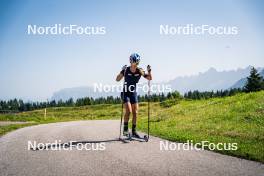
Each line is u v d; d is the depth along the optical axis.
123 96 10.35
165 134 11.99
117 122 22.39
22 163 6.87
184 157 7.44
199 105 24.45
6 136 11.55
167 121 18.98
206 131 12.72
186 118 18.80
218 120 15.95
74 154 7.85
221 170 6.16
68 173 6.02
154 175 5.84
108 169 6.30
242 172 5.99
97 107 115.19
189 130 13.41
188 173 5.95
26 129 14.80
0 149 8.60
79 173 6.02
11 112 53.91
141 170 6.20
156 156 7.57
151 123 18.92
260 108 16.75
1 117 40.31
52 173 6.02
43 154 7.87
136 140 10.20
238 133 11.46
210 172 6.01
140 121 22.30
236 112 17.28
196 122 16.39
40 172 6.10
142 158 7.34
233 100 22.11
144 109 59.16
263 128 12.13
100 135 11.69
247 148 8.30
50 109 124.50
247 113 16.23
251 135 10.77
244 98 21.69
